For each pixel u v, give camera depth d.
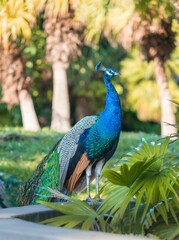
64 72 32.34
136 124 44.19
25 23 11.68
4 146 22.36
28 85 33.31
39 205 8.71
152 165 8.78
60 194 9.24
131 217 8.71
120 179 8.59
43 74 39.75
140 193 8.47
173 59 38.53
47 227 7.09
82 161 10.88
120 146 22.69
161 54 25.84
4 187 12.63
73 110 44.22
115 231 8.56
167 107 28.25
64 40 30.81
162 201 8.55
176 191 8.70
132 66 41.59
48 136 25.45
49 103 43.75
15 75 32.88
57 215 8.59
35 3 11.69
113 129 10.91
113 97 10.96
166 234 8.50
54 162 11.01
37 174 11.22
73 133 10.96
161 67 26.97
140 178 8.70
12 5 11.64
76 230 6.98
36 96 42.22
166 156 8.84
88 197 10.64
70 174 10.92
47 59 32.19
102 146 10.88
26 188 11.26
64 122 33.19
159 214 8.65
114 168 9.23
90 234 6.75
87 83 41.59
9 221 7.45
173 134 9.32
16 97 33.25
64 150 10.92
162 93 28.14
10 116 43.38
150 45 25.06
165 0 13.08
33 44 34.97
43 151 21.48
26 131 27.30
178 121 39.94
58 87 32.75
